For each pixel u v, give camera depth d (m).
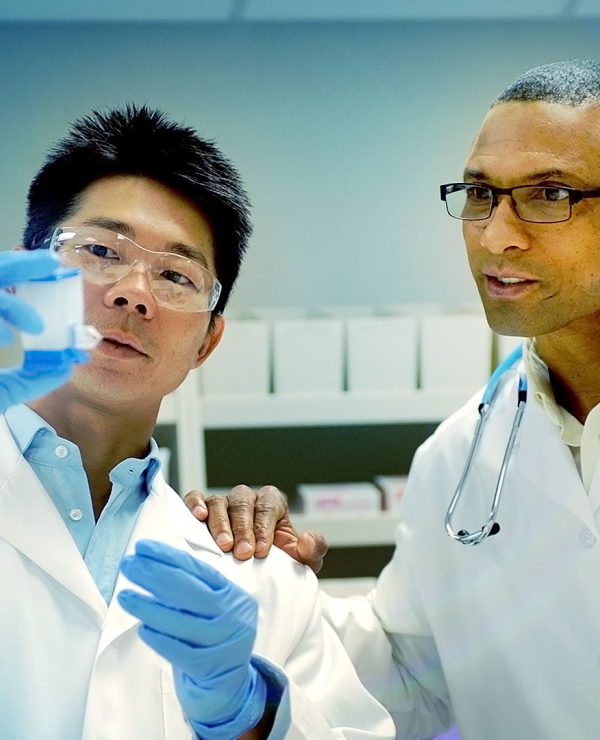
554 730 1.32
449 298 3.35
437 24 3.28
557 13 3.22
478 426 1.46
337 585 2.74
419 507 1.53
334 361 2.68
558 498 1.32
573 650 1.30
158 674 1.05
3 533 1.05
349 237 3.31
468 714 1.44
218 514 1.33
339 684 1.23
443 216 3.33
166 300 1.09
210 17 3.15
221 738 0.99
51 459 1.11
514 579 1.37
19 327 0.91
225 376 2.66
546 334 1.27
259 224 3.29
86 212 1.12
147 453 1.21
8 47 3.17
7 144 3.19
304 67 3.26
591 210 1.14
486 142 1.18
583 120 1.14
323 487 2.83
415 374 2.71
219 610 0.94
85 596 1.04
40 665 1.00
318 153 3.29
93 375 1.05
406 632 1.56
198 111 3.25
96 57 3.20
